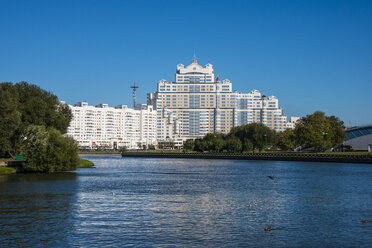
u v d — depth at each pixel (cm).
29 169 13238
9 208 7056
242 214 6712
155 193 8956
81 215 6531
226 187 10088
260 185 10494
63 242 5112
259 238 5316
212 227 5841
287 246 5009
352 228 5806
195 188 9869
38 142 12862
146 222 6100
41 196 8325
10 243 5066
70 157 13388
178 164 19400
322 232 5594
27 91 15488
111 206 7312
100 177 12225
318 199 8206
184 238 5303
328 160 19925
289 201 7956
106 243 5084
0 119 12788
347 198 8331
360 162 18750
